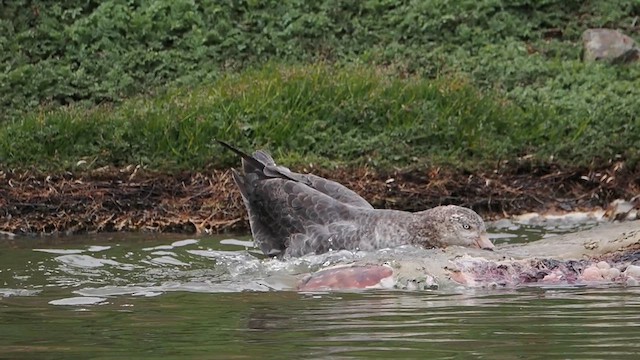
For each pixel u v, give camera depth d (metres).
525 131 47.19
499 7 56.53
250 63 52.47
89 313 26.12
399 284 29.09
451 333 23.23
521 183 44.53
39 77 49.81
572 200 43.94
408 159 45.47
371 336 22.98
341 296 27.73
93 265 34.50
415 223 34.78
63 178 43.56
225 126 45.78
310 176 38.31
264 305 26.66
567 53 54.44
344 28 54.91
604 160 45.62
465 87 48.44
